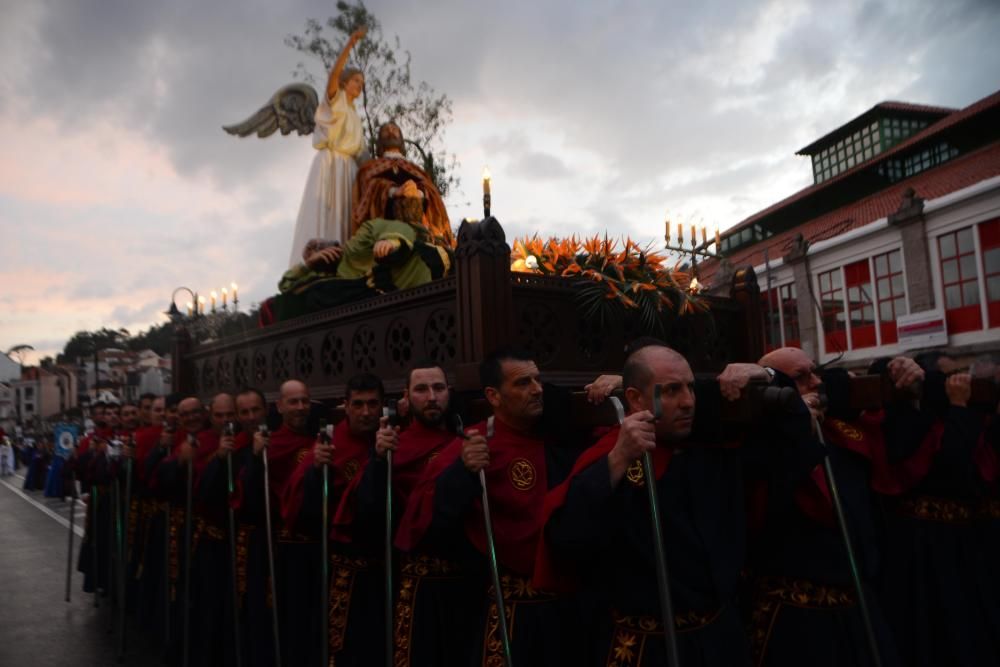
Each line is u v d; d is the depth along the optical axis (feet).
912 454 10.23
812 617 8.19
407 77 41.45
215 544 16.02
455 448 10.05
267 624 14.11
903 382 9.58
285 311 22.65
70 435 57.00
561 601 9.10
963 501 11.20
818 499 8.29
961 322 59.52
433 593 10.59
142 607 19.75
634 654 7.14
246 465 13.84
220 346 24.66
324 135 26.78
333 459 12.52
